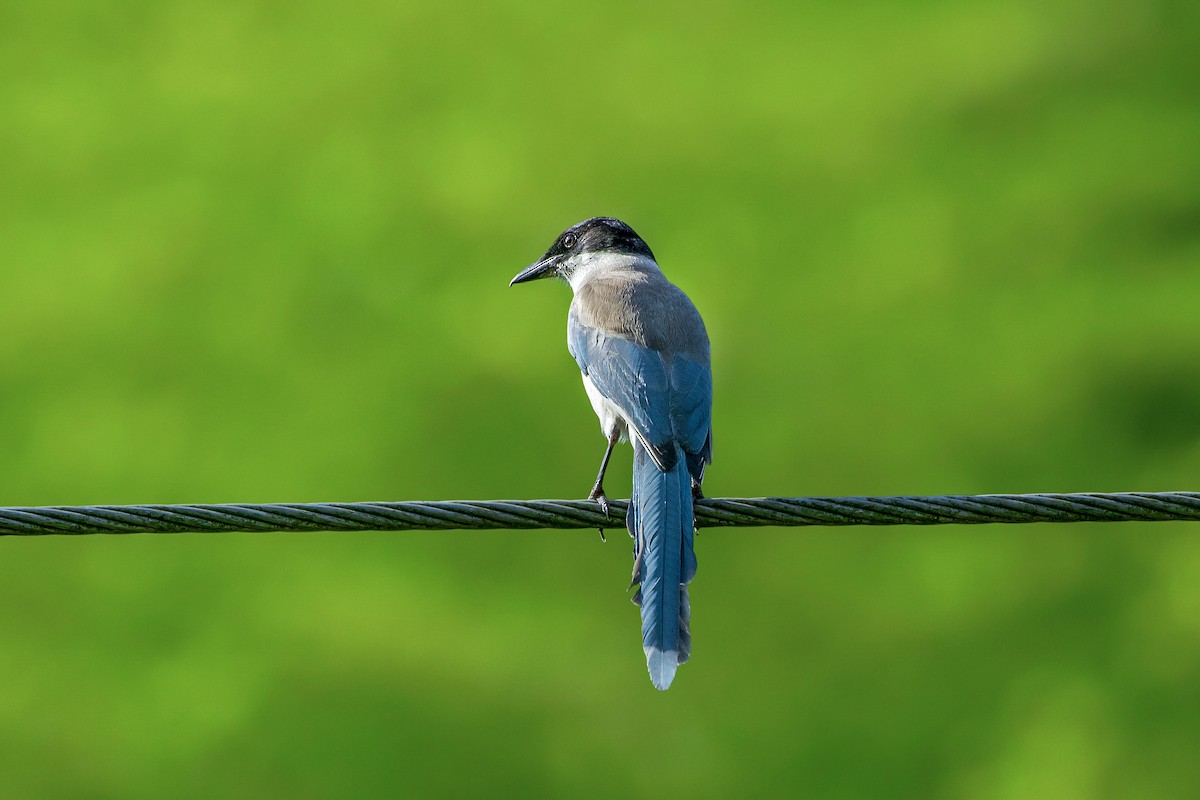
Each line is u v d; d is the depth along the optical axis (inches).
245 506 290.0
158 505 289.4
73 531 289.1
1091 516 295.1
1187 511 292.4
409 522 295.3
